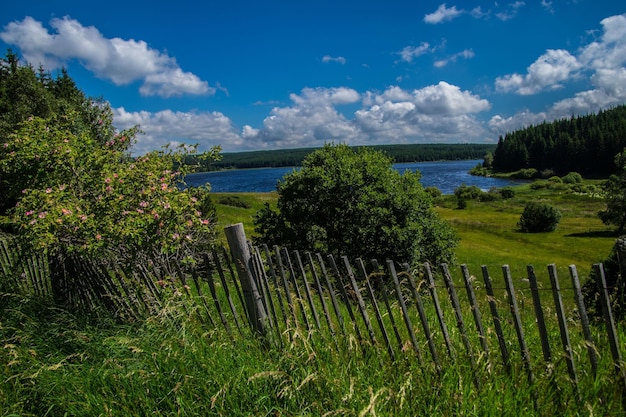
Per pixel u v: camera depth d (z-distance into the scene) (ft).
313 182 61.72
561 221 203.00
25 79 80.94
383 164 64.18
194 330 12.01
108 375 10.66
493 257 125.59
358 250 57.47
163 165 20.81
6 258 20.20
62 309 15.19
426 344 10.43
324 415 7.88
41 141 18.89
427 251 61.41
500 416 8.16
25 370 10.96
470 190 327.26
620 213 166.30
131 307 14.70
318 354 10.44
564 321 8.39
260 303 12.34
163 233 15.76
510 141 598.34
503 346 9.23
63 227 15.34
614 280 22.16
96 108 59.62
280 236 63.21
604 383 8.44
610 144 457.68
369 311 15.05
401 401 8.00
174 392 9.82
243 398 9.46
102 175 17.80
